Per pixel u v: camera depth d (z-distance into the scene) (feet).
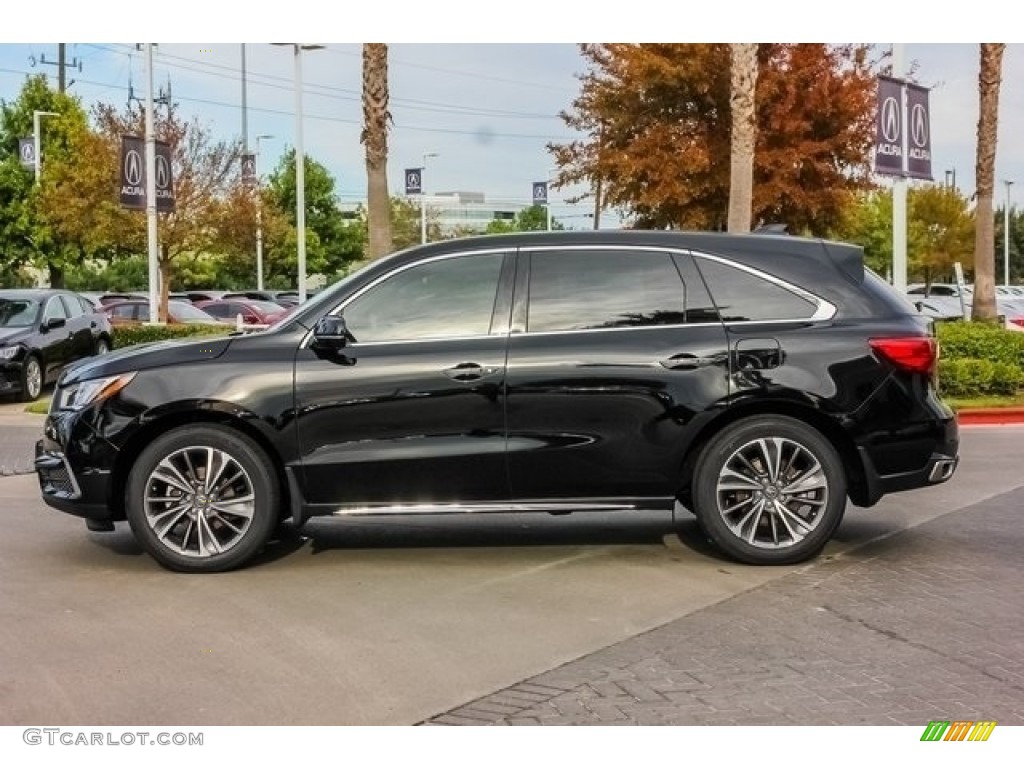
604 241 21.90
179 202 92.43
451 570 21.83
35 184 124.67
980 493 29.22
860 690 15.34
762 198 73.10
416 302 21.63
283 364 21.18
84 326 61.41
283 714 14.74
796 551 21.58
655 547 23.59
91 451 21.26
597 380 21.08
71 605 19.56
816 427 21.61
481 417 21.09
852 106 73.05
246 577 21.36
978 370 49.49
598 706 14.88
